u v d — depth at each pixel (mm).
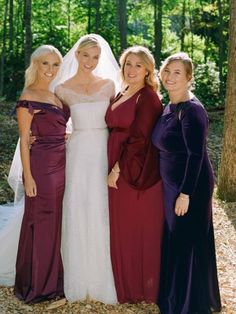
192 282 3797
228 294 4305
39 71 3969
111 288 4074
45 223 4039
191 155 3604
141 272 4062
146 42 29469
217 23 24109
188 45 27812
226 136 7398
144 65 3867
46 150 3979
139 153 3859
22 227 4113
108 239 4051
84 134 4023
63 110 4074
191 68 3688
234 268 4949
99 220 4016
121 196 3973
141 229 3992
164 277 3889
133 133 3857
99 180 4008
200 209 3725
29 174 3975
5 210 6555
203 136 3600
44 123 3955
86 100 4008
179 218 3746
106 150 4035
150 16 30000
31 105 3910
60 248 4129
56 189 4020
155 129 3807
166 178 3791
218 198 7520
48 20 26938
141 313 3967
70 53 4254
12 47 22250
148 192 3936
